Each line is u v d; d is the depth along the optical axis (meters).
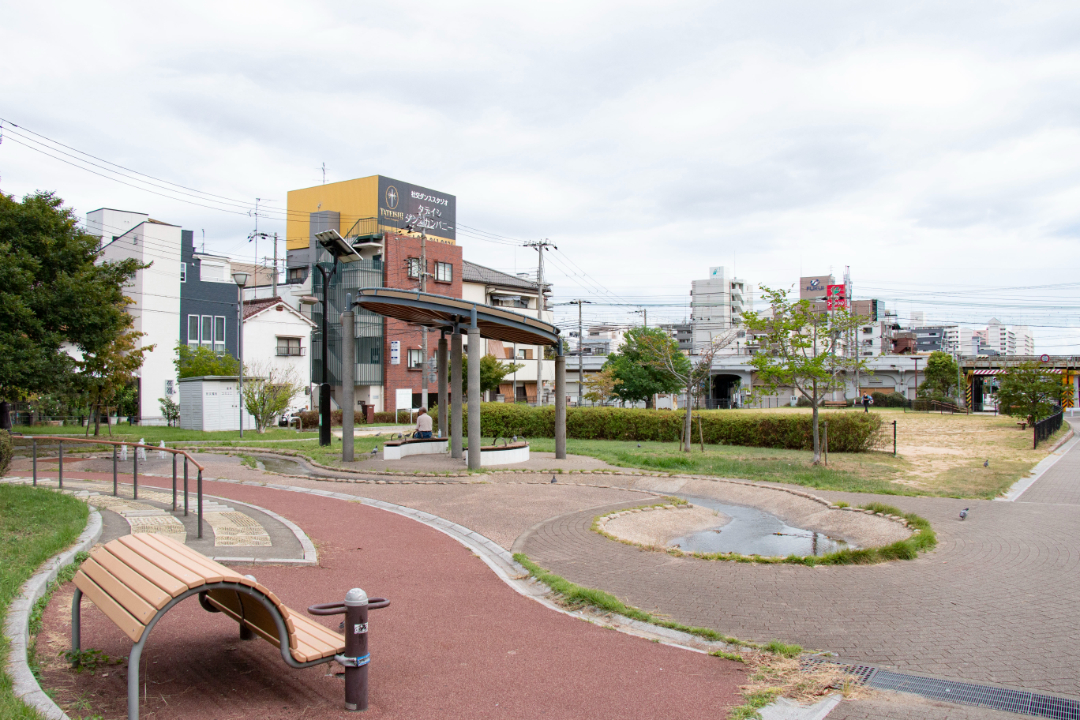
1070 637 5.73
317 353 47.66
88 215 42.16
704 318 87.38
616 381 47.09
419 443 18.91
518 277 60.50
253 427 31.89
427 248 47.78
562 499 12.55
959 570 7.90
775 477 16.45
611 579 7.53
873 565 8.16
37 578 5.91
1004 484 15.35
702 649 5.42
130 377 26.02
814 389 19.66
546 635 5.67
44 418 34.34
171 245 38.78
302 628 4.59
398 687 4.56
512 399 57.34
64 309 18.36
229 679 4.52
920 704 4.46
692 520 11.67
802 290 83.12
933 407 48.84
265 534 8.95
